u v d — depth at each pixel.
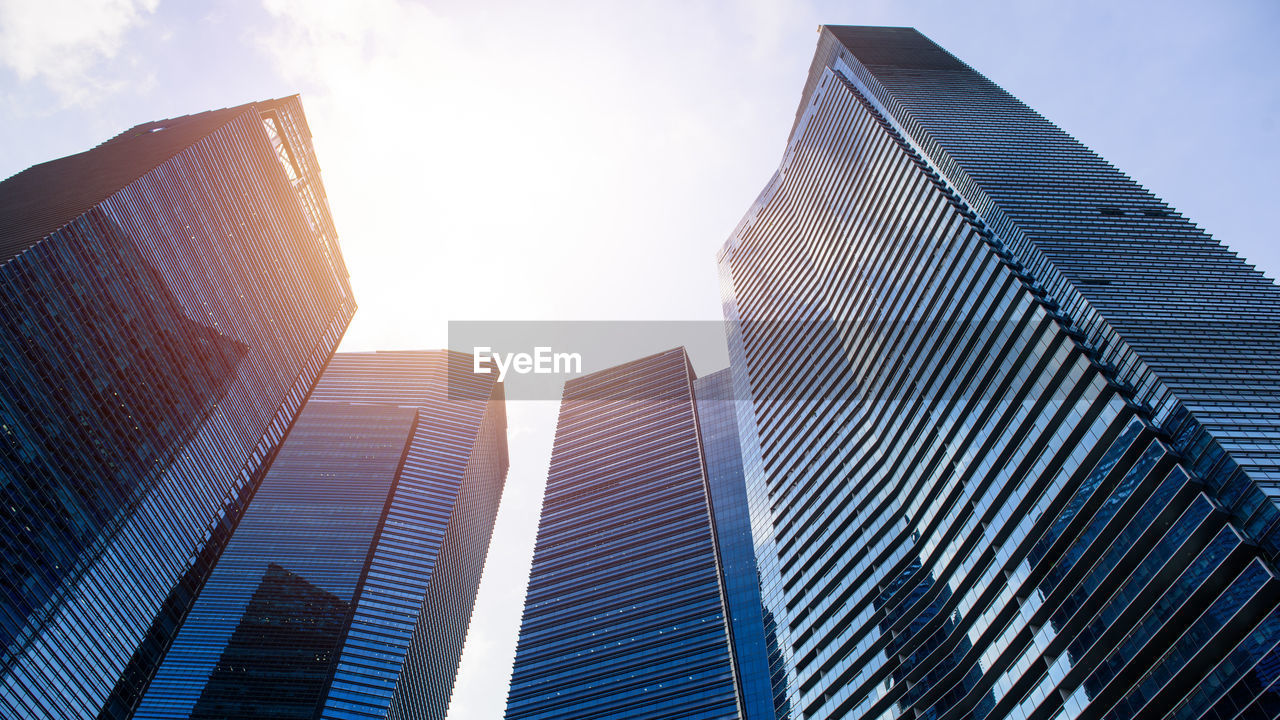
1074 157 140.75
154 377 165.00
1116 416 84.44
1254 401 80.12
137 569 158.88
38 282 140.38
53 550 137.12
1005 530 95.56
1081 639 79.31
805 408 168.75
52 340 141.50
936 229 132.75
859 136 171.25
